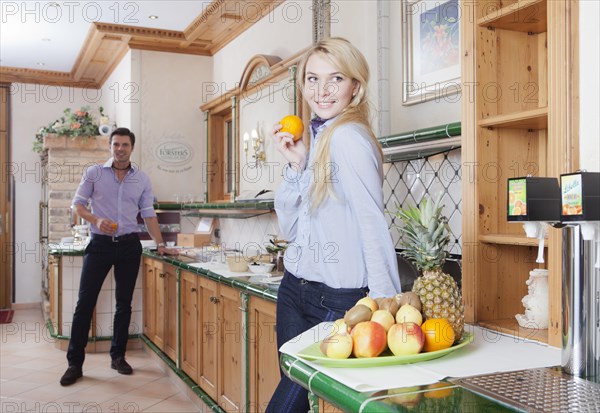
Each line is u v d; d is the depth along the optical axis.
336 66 1.70
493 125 1.94
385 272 1.58
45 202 6.55
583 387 1.19
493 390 1.16
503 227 1.99
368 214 1.58
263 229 4.36
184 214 5.71
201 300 3.58
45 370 4.52
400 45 2.93
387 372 1.29
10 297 7.36
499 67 1.99
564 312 1.32
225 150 5.59
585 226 1.24
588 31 1.53
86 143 6.01
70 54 6.22
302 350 1.41
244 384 2.87
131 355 4.95
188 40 5.45
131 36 5.38
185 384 3.84
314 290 1.78
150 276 4.93
